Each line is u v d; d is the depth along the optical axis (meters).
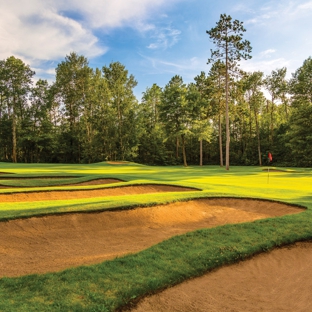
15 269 5.17
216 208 10.81
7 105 56.06
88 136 54.78
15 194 11.72
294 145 42.47
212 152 65.94
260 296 4.55
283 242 6.90
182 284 4.70
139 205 9.43
